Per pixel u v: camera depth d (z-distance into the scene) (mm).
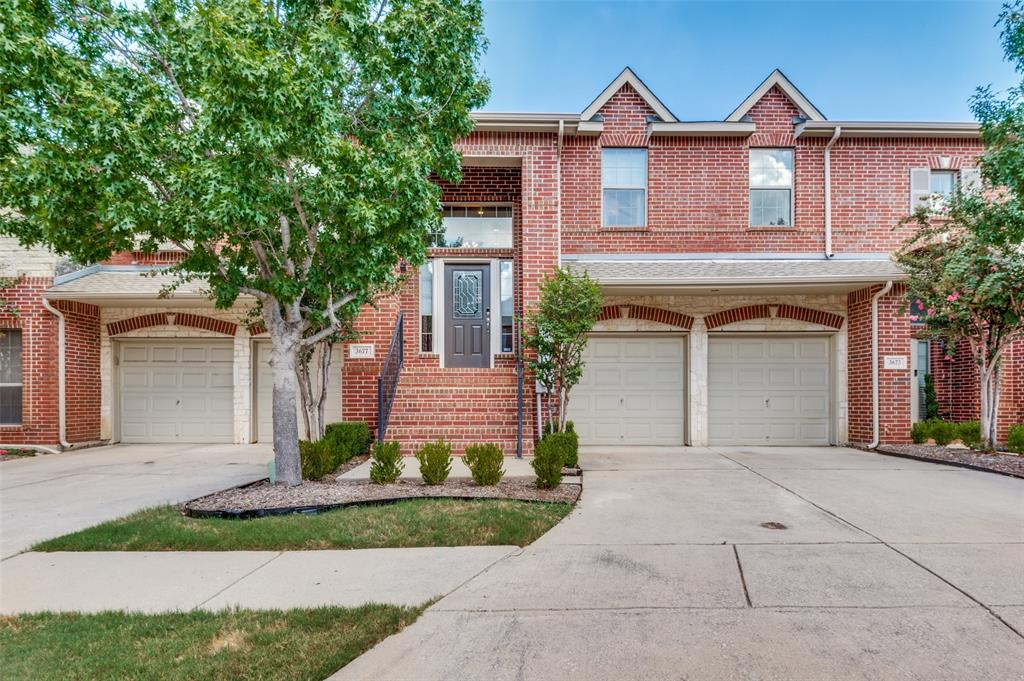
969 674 2889
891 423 10625
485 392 9859
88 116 4910
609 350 11867
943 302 9180
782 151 11906
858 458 9672
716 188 11703
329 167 5527
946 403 12102
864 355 10984
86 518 5910
